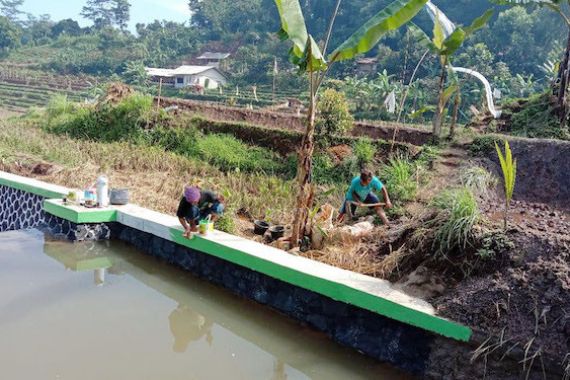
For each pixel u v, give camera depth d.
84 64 68.44
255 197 10.39
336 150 12.80
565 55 12.83
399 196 9.06
